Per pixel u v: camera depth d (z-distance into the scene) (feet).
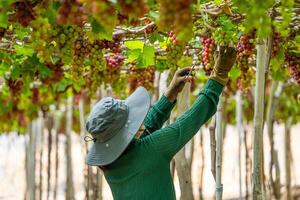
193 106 15.80
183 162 22.79
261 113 18.53
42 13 13.80
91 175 32.63
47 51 15.85
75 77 17.67
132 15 10.93
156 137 15.72
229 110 44.62
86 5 11.56
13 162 65.72
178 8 10.49
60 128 50.11
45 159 68.03
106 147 16.07
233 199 49.55
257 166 18.63
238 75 22.99
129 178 15.85
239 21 18.02
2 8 13.80
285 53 21.13
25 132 39.70
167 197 15.65
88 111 44.27
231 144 70.49
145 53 19.31
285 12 12.85
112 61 22.71
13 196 59.82
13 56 22.44
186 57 22.90
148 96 16.47
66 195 36.42
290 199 39.50
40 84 30.04
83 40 17.44
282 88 33.73
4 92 30.83
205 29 18.81
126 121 16.08
